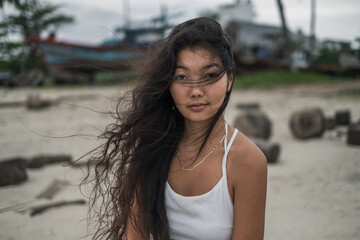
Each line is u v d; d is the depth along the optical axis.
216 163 1.30
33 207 3.32
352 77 25.06
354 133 5.58
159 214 1.38
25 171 4.21
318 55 31.67
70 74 20.27
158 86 1.36
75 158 5.15
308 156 5.06
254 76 21.16
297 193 3.57
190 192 1.34
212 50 1.25
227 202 1.27
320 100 12.59
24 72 5.07
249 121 6.05
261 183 1.24
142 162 1.47
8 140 6.61
